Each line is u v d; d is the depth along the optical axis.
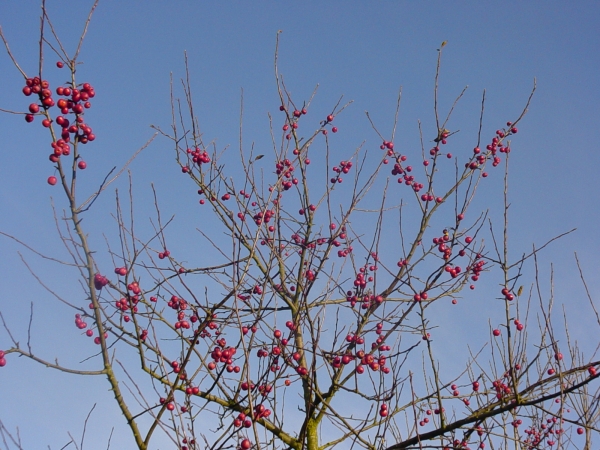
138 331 5.23
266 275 5.80
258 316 5.54
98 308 4.76
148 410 4.86
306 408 6.15
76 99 4.52
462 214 6.63
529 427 6.73
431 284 6.01
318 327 5.76
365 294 6.65
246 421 5.45
